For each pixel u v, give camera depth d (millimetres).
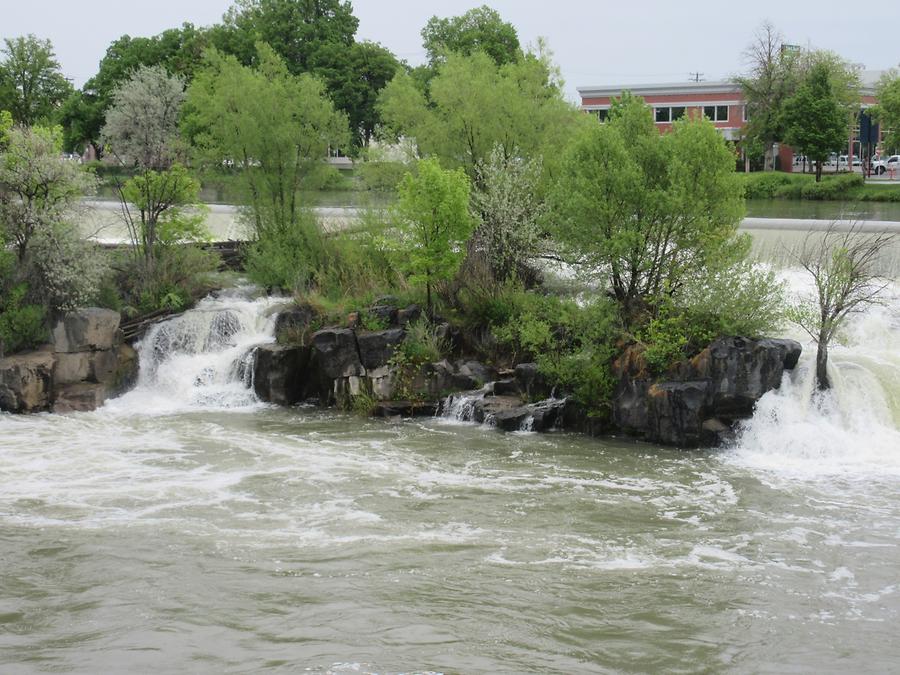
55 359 33312
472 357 33312
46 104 89062
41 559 20125
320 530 21734
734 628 16969
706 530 21547
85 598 18281
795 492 23828
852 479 24688
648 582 18859
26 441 28984
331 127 43688
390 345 32750
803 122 84625
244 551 20484
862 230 43812
